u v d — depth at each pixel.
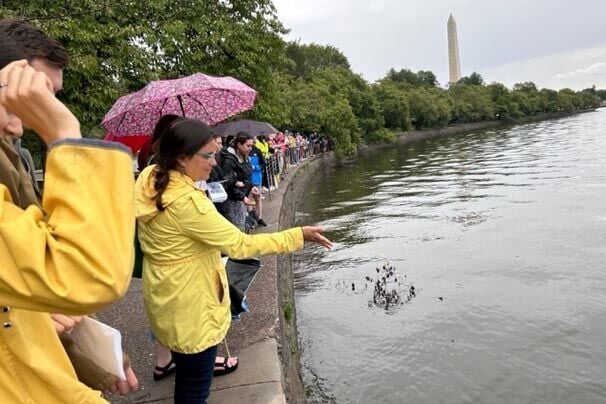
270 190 13.12
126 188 1.05
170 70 12.26
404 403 5.07
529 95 84.75
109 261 0.98
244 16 14.03
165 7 11.91
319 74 44.91
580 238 10.66
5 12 7.92
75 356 1.44
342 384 5.45
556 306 7.20
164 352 3.40
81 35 8.71
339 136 33.84
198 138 2.39
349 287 8.44
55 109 1.03
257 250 2.39
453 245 10.74
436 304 7.48
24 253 0.93
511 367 5.64
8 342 1.04
